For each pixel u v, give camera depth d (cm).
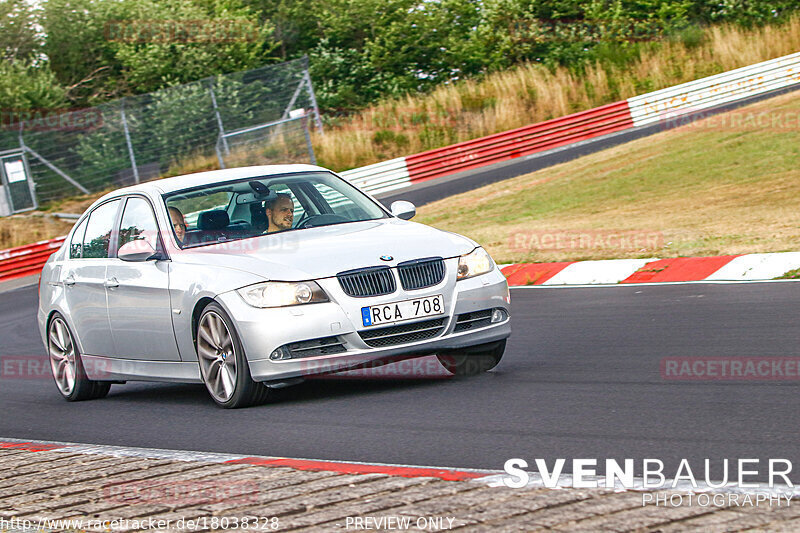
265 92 5622
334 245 1219
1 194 5059
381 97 6850
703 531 572
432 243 1238
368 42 7088
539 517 618
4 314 2966
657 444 855
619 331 1566
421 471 785
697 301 1762
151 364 1334
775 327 1438
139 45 6656
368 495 703
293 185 1391
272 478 781
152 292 1290
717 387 1083
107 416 1317
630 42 6838
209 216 1331
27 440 1208
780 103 4978
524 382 1207
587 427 945
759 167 3569
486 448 894
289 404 1201
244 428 1089
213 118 5428
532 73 6444
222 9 7219
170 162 5344
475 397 1135
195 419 1188
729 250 2233
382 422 1045
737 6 7000
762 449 809
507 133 5434
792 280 1855
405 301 1170
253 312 1146
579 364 1310
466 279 1224
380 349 1152
